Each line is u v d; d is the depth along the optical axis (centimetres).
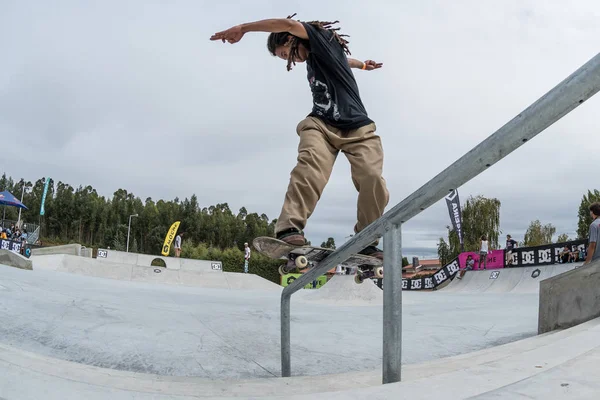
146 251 6262
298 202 204
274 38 234
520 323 434
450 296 1056
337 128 218
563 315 322
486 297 956
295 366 270
